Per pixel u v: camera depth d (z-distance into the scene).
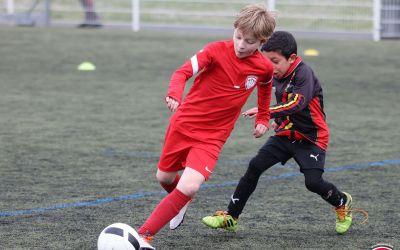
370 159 19.98
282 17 62.53
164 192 16.19
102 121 25.19
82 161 19.22
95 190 16.27
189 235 13.07
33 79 35.34
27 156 19.66
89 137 22.44
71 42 52.03
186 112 12.13
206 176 11.78
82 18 70.69
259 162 13.20
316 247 12.45
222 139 12.16
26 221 13.74
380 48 51.62
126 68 39.91
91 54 45.66
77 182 16.97
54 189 16.27
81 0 66.19
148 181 17.22
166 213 11.53
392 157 20.27
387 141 22.61
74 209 14.66
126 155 20.06
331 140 22.70
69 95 30.81
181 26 65.94
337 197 13.22
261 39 11.80
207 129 12.05
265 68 12.19
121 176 17.66
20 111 26.83
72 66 40.31
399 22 58.97
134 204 15.14
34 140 21.80
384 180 17.59
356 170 18.64
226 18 67.88
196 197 15.83
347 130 24.38
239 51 11.84
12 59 42.59
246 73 12.04
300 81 12.82
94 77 36.47
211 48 11.98
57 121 25.02
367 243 12.71
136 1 63.62
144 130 23.75
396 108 29.00
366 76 38.16
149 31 62.31
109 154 20.14
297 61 12.97
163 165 12.39
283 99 13.17
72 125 24.36
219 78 11.98
